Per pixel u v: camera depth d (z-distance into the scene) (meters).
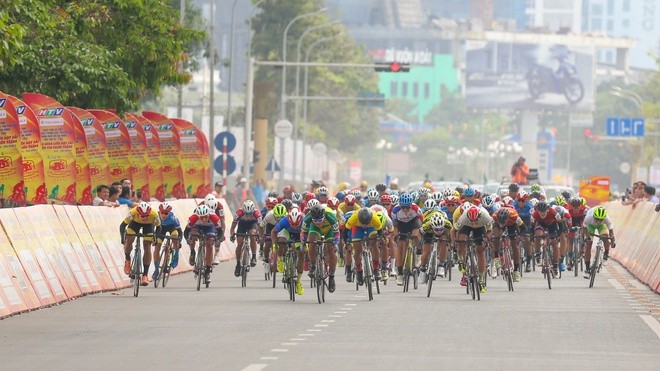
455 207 63.22
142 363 31.19
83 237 56.09
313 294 56.00
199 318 43.69
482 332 39.16
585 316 45.22
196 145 88.38
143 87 78.50
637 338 38.00
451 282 65.25
